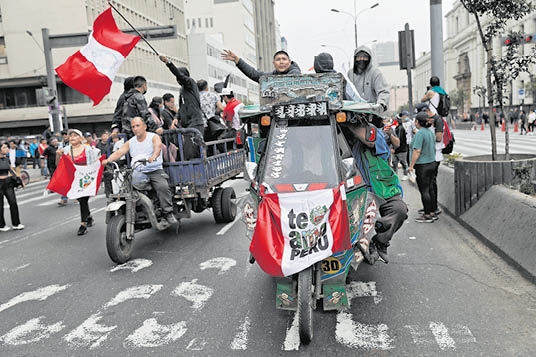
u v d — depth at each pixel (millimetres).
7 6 48906
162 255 7461
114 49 8391
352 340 4234
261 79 5066
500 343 4051
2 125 51844
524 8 8609
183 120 9836
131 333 4625
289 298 4539
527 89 57969
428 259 6484
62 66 8328
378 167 5473
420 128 8523
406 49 16078
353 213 4711
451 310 4770
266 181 4668
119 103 9492
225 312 5027
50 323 4992
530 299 4910
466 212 8242
